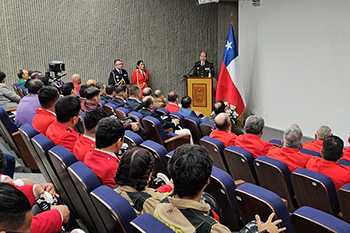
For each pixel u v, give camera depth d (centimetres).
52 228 161
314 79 592
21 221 104
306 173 228
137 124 391
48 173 251
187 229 115
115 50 894
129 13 881
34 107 365
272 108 708
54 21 854
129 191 159
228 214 213
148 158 161
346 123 539
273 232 132
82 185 168
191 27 906
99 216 160
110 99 568
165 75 924
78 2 855
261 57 726
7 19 828
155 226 114
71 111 268
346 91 531
